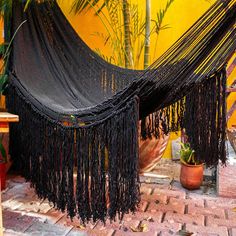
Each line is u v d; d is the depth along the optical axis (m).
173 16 3.82
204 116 1.75
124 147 1.56
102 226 2.18
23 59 2.64
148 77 1.57
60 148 1.90
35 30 2.84
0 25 3.46
